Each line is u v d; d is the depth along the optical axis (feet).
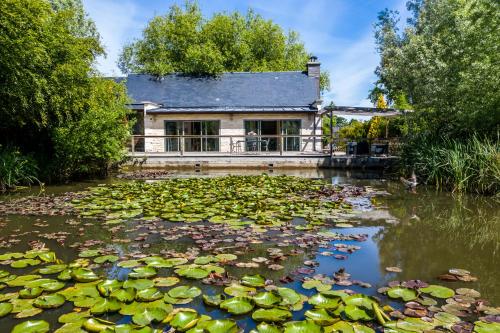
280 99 61.67
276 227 14.57
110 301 7.75
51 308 7.63
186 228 14.40
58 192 24.93
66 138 29.84
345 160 44.04
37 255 11.06
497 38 24.95
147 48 88.17
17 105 25.17
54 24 27.22
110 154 33.37
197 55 68.39
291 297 7.96
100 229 14.49
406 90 36.29
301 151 58.80
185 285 8.86
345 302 7.62
